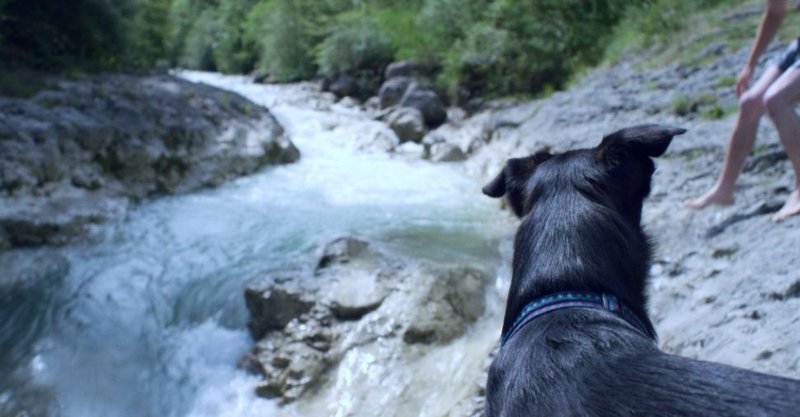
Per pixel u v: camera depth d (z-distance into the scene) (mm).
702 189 5707
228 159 8750
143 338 5492
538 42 12688
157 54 13336
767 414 1425
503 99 12422
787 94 4359
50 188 6793
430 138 10945
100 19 11070
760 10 10734
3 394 4906
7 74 8312
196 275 6078
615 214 2080
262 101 14469
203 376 5059
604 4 13305
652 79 9375
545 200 2164
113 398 4980
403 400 4453
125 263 6277
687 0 11836
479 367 4367
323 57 16375
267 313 5242
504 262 5957
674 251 4812
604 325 1808
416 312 4996
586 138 7973
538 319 1903
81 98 8172
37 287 5945
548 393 1683
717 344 3477
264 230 6961
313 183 8695
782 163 5434
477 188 8594
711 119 7242
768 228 4465
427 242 6500
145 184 7773
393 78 13852
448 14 14594
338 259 5664
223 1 27312
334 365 4809
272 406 4664
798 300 3531
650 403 1537
